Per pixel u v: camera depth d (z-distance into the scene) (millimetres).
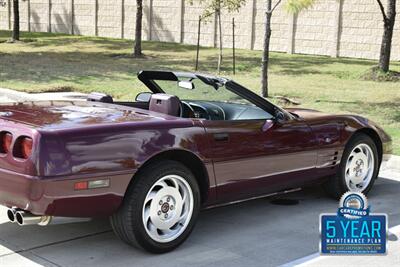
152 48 26016
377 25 22156
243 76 17516
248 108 5617
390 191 6785
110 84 15406
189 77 5547
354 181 6312
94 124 4375
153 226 4574
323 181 6117
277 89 14789
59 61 20438
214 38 27062
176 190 4703
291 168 5613
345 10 22938
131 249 4750
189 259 4586
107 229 5211
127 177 4363
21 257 4551
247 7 25703
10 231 5129
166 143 4578
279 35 25000
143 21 30234
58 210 4145
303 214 5812
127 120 4598
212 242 4980
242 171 5180
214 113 5738
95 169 4219
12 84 14977
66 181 4102
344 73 18078
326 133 5898
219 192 5074
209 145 4883
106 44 27734
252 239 5078
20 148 4191
